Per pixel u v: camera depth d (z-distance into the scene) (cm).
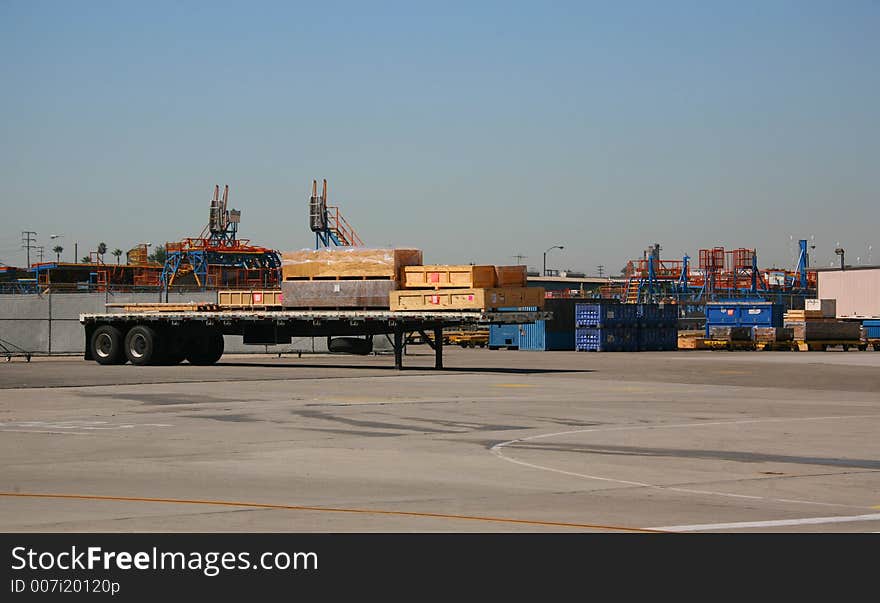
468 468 1363
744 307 6781
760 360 4769
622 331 6159
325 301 3591
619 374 3475
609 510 1080
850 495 1184
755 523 1023
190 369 3650
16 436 1703
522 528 993
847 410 2186
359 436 1709
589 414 2073
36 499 1133
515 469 1356
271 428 1822
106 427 1838
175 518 1033
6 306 4850
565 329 6359
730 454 1505
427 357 4919
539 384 2928
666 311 6400
